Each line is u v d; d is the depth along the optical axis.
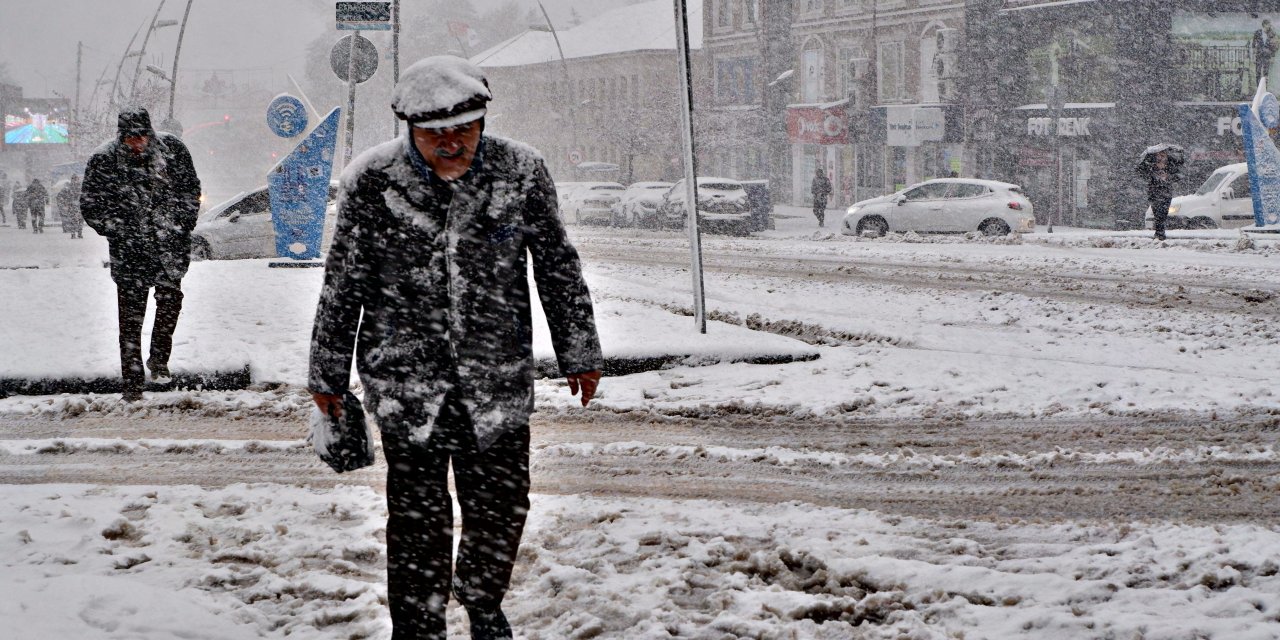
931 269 19.22
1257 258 19.98
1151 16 40.25
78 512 5.57
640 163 68.31
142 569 4.86
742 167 65.44
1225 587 4.54
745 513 5.77
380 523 5.59
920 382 9.37
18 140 101.00
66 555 4.92
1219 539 5.06
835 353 10.62
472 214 3.79
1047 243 25.77
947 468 6.80
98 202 8.54
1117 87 41.25
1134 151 40.62
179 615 4.24
